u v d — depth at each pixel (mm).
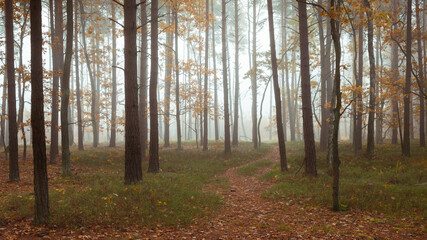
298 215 7938
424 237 5770
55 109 17500
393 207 7980
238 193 10906
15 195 8547
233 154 20312
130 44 10414
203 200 9047
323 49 20094
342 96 15594
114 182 10680
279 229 6820
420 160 14062
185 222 7059
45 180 6629
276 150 23922
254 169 15594
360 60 19328
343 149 18953
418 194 8922
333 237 6062
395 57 24469
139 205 7746
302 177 12422
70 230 6223
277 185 11375
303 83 12945
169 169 15125
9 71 10883
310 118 12812
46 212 6590
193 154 19609
